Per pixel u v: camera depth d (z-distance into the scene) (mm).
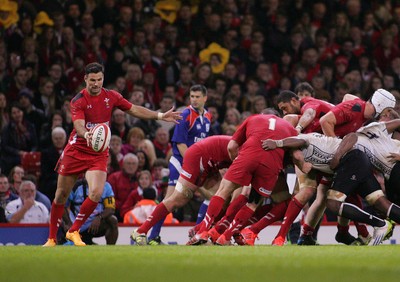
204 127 41938
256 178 34000
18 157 50125
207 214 34125
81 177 41094
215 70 62531
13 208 44156
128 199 46750
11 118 51344
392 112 35688
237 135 34844
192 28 64312
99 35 60188
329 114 35281
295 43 64938
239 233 36438
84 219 34406
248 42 64125
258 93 60250
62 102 54375
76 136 34094
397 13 69375
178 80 60656
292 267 21141
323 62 63562
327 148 33969
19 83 55625
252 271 20328
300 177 36188
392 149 34781
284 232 36094
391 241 45719
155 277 19375
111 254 26000
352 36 66688
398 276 19141
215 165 35719
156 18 63000
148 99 58406
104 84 59344
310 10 67938
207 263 22359
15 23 59031
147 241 37656
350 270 20391
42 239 43062
